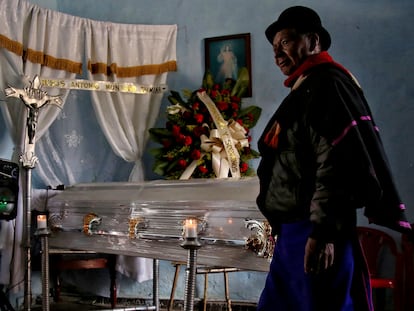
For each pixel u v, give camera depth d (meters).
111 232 3.15
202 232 2.55
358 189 1.56
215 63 4.50
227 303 3.76
